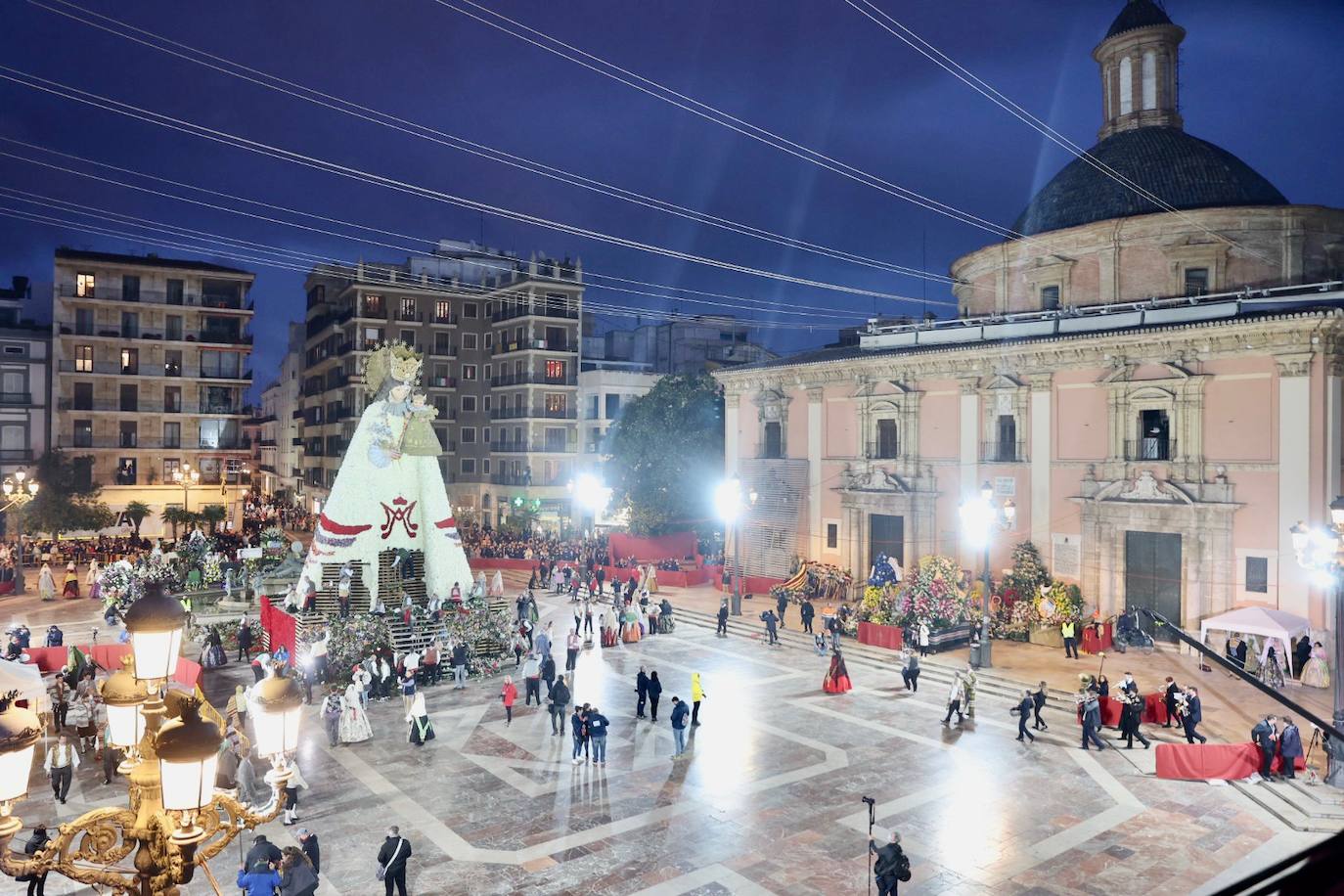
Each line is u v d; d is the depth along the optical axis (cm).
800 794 2039
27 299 6925
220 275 6931
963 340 4119
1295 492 3078
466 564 3778
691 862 1708
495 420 7875
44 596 4553
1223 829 1844
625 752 2330
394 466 3631
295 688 823
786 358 5103
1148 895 1568
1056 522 3725
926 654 3312
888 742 2405
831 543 4603
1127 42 4266
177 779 659
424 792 2062
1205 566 3272
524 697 2872
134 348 6731
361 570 3703
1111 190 4000
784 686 2991
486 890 1602
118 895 718
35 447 6481
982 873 1658
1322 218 3569
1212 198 3803
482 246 8300
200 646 3569
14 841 1800
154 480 6800
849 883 1619
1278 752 2094
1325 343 3016
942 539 4125
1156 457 3450
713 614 4166
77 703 2323
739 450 5103
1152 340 3400
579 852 1752
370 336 7700
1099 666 3102
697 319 8169
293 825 1886
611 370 7925
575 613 3531
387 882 1537
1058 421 3728
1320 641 3005
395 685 2966
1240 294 3372
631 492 5709
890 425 4356
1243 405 3219
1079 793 2042
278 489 11256
